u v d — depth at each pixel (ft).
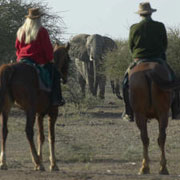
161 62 99.50
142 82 94.43
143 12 101.40
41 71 97.66
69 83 208.44
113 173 99.25
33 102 95.71
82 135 151.12
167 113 95.35
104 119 181.47
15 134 147.02
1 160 96.17
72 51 247.91
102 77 233.35
